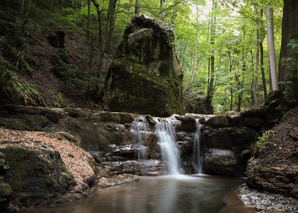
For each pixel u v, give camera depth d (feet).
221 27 57.82
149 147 28.96
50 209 13.64
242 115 30.89
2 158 13.35
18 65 31.58
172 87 39.34
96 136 26.17
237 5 36.94
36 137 19.30
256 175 19.65
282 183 16.83
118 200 16.39
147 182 23.38
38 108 23.93
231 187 22.58
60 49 45.83
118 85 37.32
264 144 23.40
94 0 44.19
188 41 63.31
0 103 23.40
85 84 40.60
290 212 13.51
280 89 27.78
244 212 14.30
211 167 30.30
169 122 32.73
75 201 15.46
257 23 39.11
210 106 69.31
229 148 30.55
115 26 64.49
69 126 25.09
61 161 17.10
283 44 26.81
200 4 53.06
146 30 39.27
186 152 32.65
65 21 56.34
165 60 39.63
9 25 36.52
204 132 33.19
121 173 25.31
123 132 27.86
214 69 68.23
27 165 14.47
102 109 40.86
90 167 20.63
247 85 65.16
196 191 20.47
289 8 26.27
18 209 12.89
